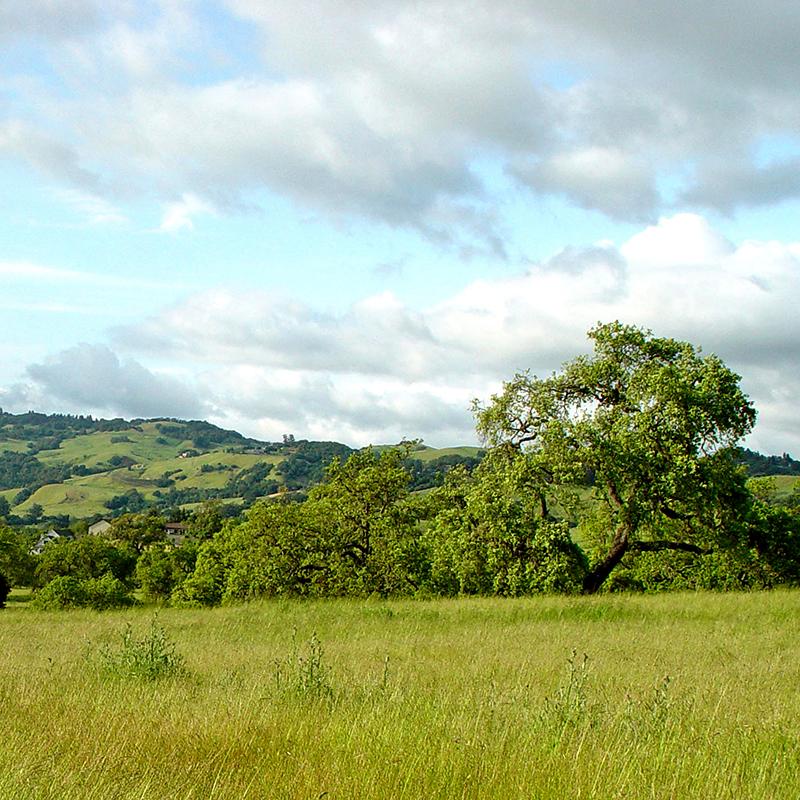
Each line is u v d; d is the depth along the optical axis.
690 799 6.08
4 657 15.26
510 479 33.97
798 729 8.27
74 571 86.94
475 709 9.09
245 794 5.89
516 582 33.19
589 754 7.03
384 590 40.66
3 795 5.62
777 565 36.81
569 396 35.81
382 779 6.26
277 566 40.69
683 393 32.47
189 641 17.98
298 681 10.19
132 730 7.73
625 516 33.06
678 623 20.11
